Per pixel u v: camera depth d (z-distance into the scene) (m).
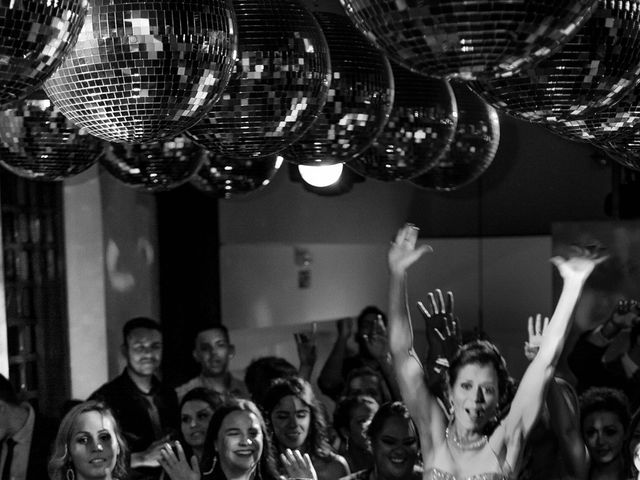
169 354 6.70
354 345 6.74
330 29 1.83
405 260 2.88
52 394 5.58
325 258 6.88
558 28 1.13
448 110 2.22
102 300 5.92
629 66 1.44
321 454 4.08
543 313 6.19
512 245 6.27
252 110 1.60
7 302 5.28
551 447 4.14
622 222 5.63
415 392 2.90
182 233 6.71
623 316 5.42
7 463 4.02
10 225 5.31
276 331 6.99
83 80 1.36
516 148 6.23
